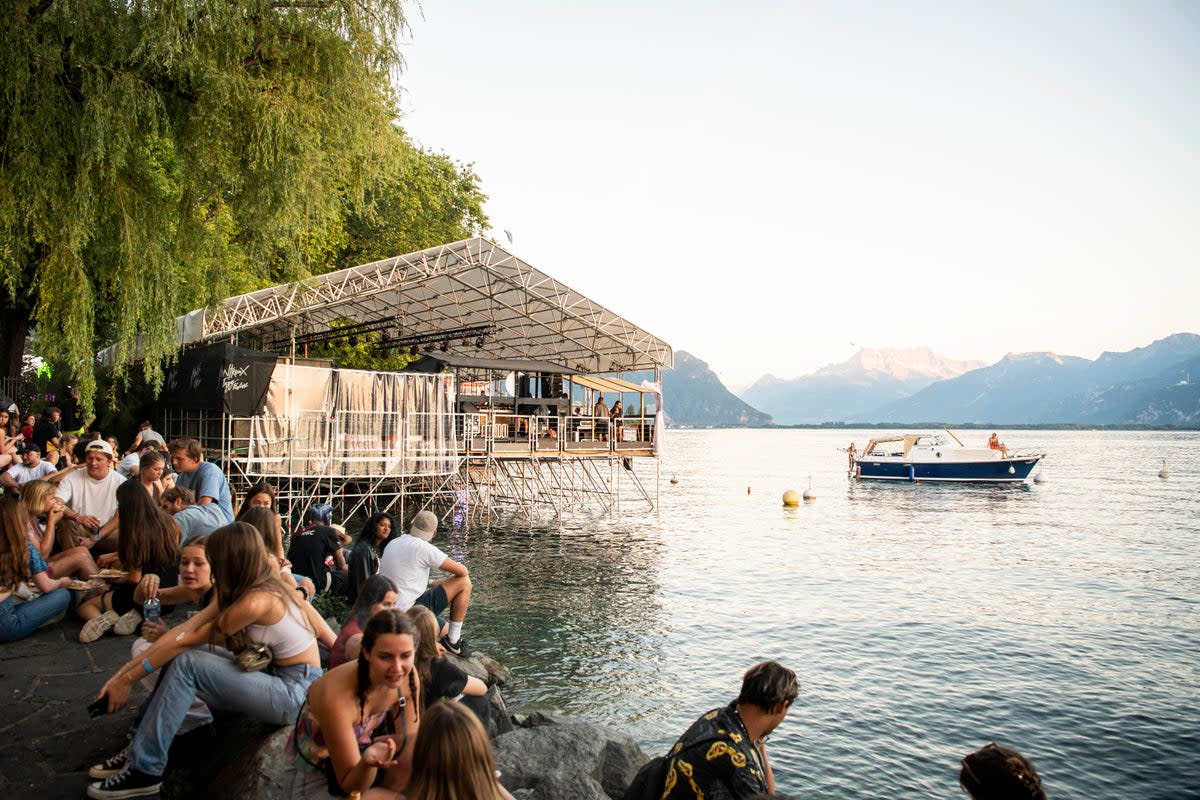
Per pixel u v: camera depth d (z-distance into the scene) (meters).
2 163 9.59
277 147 11.20
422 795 3.13
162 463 9.42
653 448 35.22
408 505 34.16
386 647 4.06
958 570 25.33
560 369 31.92
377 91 12.41
